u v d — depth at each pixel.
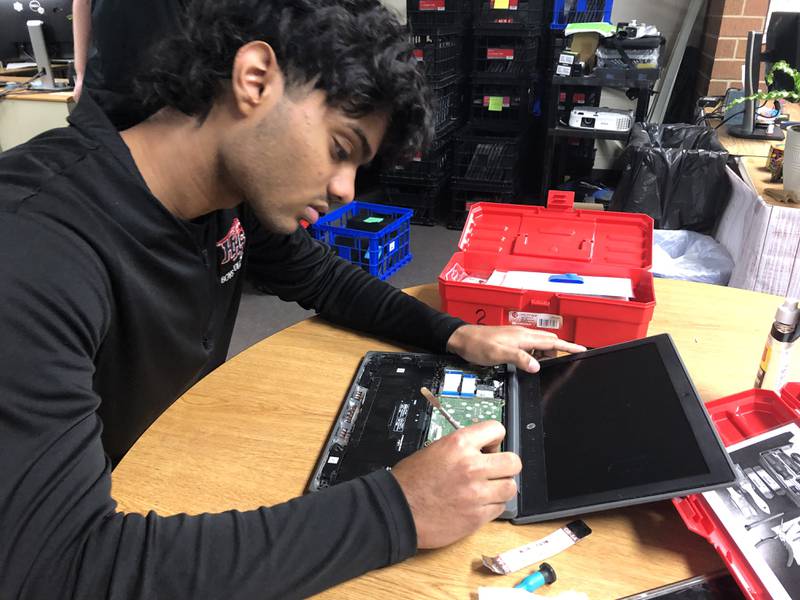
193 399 0.89
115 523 0.56
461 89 3.56
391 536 0.60
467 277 1.23
